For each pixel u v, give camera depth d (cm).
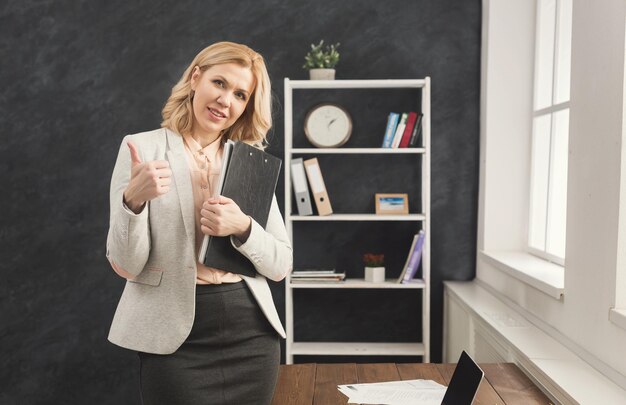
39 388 412
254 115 190
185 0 401
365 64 402
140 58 402
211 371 180
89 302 409
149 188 157
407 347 395
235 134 195
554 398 221
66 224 407
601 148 231
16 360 411
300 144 407
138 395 412
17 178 405
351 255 411
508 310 327
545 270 311
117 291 409
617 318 213
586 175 244
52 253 407
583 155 247
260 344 187
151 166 157
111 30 401
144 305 174
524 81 381
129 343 174
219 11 401
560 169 327
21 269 408
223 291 180
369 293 412
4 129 403
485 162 388
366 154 406
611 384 216
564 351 255
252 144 196
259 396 187
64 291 409
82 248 408
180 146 181
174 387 175
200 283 178
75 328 410
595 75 237
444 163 405
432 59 401
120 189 171
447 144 405
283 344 409
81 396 412
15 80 402
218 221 169
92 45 402
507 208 387
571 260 257
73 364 411
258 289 186
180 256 173
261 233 181
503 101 383
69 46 401
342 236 411
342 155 407
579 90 252
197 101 180
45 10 400
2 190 406
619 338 215
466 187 406
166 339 172
